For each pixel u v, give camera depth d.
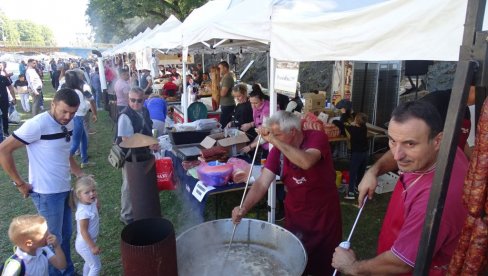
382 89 7.10
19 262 2.00
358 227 3.76
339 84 7.86
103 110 11.75
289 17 2.35
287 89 2.56
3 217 4.12
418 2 1.39
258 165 3.46
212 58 19.12
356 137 4.31
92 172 5.68
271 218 3.00
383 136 5.62
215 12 4.84
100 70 11.38
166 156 4.53
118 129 3.67
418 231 1.14
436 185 0.86
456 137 0.82
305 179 2.16
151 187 3.33
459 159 1.19
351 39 1.75
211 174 3.05
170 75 12.79
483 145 0.81
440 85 5.54
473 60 0.80
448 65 5.40
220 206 4.02
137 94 3.76
